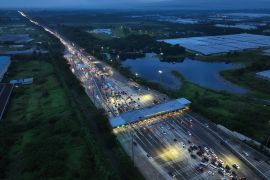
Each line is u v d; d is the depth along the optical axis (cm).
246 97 18475
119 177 9844
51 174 9919
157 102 17538
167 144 12512
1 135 12556
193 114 15562
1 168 10244
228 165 10862
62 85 19975
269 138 11944
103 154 11369
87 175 9781
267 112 15275
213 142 12600
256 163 10944
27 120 14612
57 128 13288
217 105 16625
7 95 17338
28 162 10562
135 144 12469
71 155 11225
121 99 18300
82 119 13925
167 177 10225
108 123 13975
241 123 13612
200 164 10981
